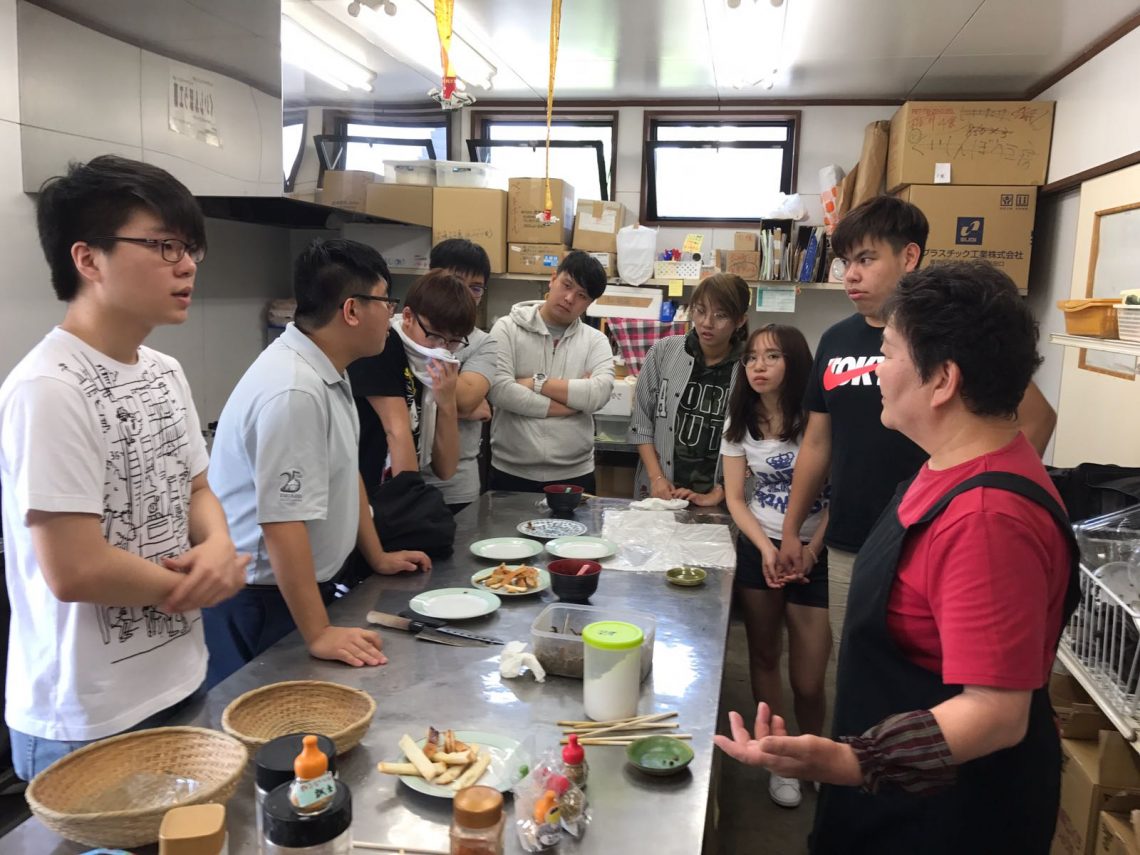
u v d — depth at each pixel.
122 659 1.22
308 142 3.52
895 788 0.95
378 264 1.59
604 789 1.09
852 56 3.61
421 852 0.94
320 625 1.47
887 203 1.87
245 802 1.03
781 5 2.97
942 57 3.59
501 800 0.91
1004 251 3.78
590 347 3.04
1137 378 2.74
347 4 3.15
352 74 3.71
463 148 4.70
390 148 4.18
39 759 1.22
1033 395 1.83
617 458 4.16
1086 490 2.13
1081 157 3.41
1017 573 0.95
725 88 4.21
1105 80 3.21
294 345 1.54
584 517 2.45
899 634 1.11
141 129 2.86
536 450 2.94
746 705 3.08
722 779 2.67
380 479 2.19
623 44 3.53
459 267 2.72
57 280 1.20
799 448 2.40
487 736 1.17
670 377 2.84
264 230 4.07
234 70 3.13
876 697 1.15
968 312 1.02
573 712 1.28
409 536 1.97
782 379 2.37
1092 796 1.84
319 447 1.47
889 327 1.12
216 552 1.26
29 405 1.10
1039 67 3.68
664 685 1.39
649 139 4.54
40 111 2.61
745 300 2.67
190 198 1.22
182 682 1.31
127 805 0.97
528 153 4.68
